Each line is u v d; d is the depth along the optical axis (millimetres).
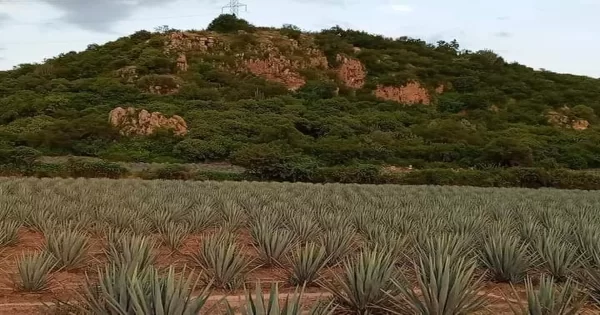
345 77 90875
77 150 52469
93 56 88688
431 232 11000
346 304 6359
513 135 65375
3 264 9203
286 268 9039
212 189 25469
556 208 19953
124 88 72312
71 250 8547
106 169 41875
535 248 9469
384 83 86375
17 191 20250
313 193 24406
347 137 61812
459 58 105938
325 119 66438
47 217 12766
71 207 14398
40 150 51250
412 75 88438
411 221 13312
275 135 57469
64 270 8523
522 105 83375
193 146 53031
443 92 88688
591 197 28547
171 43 90125
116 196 18594
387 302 6238
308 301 7031
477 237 10805
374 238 10547
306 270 8070
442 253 7359
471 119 76562
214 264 7781
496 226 11672
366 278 6234
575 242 10531
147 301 4598
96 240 11477
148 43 90438
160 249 10914
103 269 8258
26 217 13289
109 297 4719
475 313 6145
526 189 38156
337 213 14773
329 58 94750
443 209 17062
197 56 87562
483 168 51344
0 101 67625
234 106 69188
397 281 6309
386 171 47031
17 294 7195
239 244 11438
